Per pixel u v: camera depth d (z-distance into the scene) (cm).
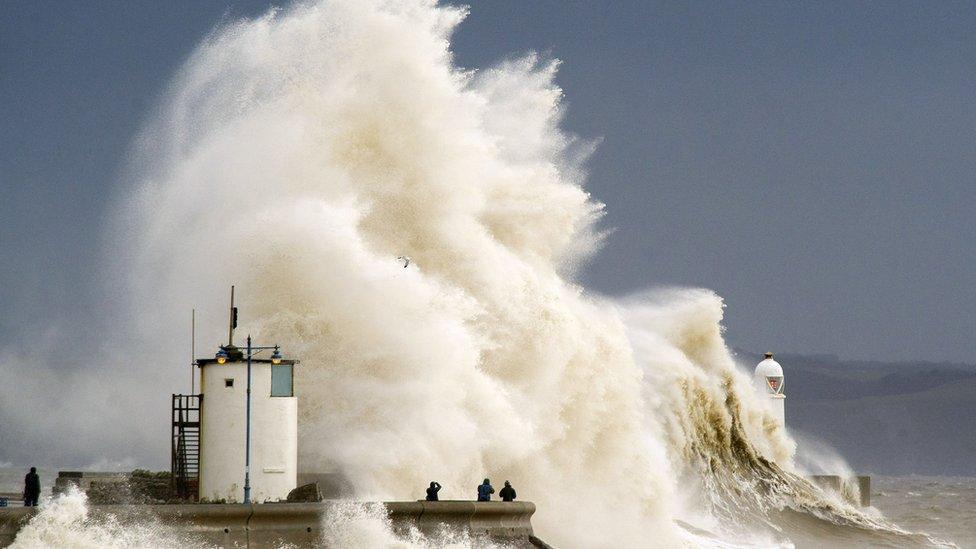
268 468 8406
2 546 7050
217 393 8412
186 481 8850
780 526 14338
